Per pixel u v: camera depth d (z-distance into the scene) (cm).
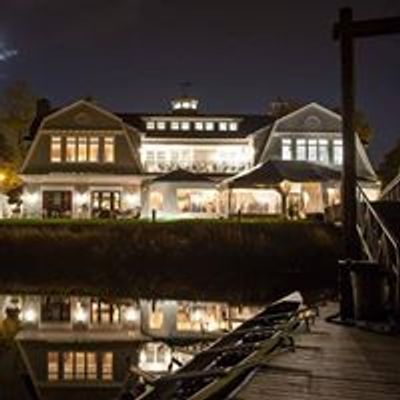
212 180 4900
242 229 3897
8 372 1284
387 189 2284
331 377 777
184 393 767
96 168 5147
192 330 1836
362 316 1193
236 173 5341
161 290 3108
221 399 703
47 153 5159
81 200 5038
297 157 5309
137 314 2233
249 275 3816
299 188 4719
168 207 4656
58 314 2242
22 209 5278
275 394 693
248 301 2645
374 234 1262
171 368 1214
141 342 1627
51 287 3225
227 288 3198
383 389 719
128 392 935
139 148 5356
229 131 5672
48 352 1496
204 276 3769
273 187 4000
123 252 3966
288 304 1580
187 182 4569
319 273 3762
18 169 6116
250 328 1220
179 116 5662
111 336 1738
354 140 1226
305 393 698
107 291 3033
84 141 5178
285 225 3859
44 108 5903
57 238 4016
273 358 889
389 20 1185
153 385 755
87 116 5178
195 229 3928
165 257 3925
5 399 1089
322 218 3981
